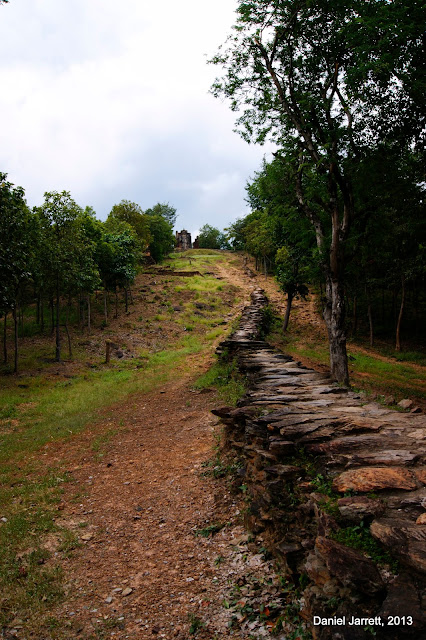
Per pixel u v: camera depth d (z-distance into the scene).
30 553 5.45
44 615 4.21
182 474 7.87
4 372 20.55
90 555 5.41
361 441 4.53
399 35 9.70
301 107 12.60
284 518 4.42
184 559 5.07
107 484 7.90
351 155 12.94
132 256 34.91
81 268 24.89
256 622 3.62
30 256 20.06
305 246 16.72
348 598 2.74
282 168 14.95
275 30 12.69
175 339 28.48
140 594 4.47
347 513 3.29
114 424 12.26
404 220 16.08
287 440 5.08
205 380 16.23
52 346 25.95
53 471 8.77
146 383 17.66
